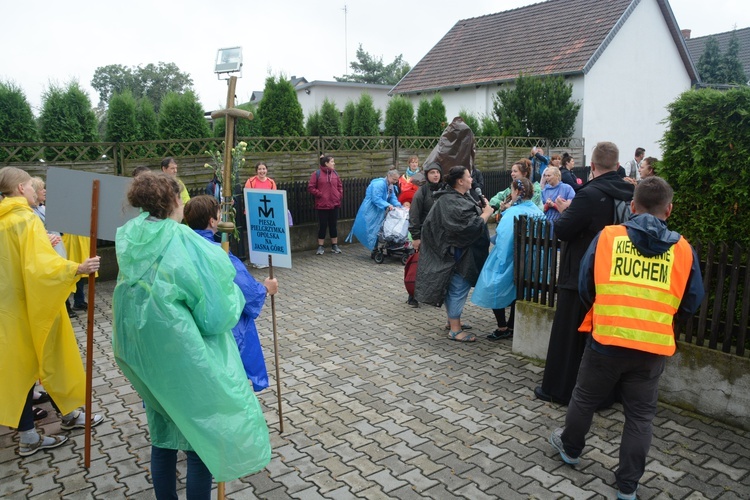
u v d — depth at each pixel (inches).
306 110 1177.4
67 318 162.1
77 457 153.6
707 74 1200.8
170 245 101.7
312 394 189.5
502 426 167.0
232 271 107.3
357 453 153.0
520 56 853.2
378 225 393.4
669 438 157.2
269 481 140.4
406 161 512.7
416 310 285.4
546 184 303.7
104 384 199.5
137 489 138.8
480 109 864.9
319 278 355.6
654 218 129.2
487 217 231.1
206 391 100.6
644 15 825.5
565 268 174.4
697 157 170.6
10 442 162.1
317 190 419.2
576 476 141.6
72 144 342.0
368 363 216.1
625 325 126.0
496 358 220.1
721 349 166.1
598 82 778.2
